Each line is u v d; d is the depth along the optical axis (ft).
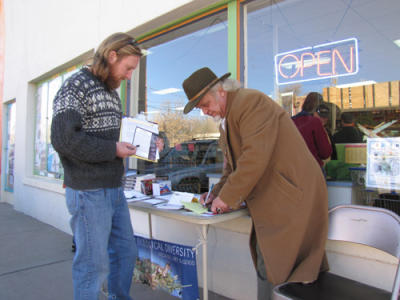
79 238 5.21
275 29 8.39
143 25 10.34
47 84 17.70
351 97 7.37
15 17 20.59
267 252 5.14
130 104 12.02
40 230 15.02
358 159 6.92
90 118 5.26
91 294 5.21
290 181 5.05
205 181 9.55
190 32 10.01
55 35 15.60
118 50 5.24
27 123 19.01
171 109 10.84
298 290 4.87
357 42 7.54
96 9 12.51
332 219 5.48
